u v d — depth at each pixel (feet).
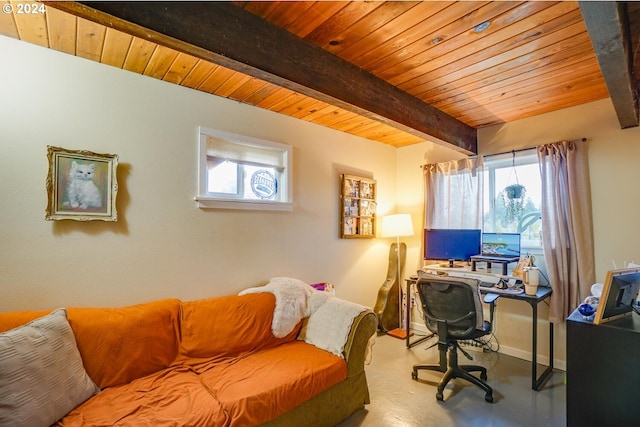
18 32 5.61
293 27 5.53
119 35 5.71
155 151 7.34
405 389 8.09
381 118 7.66
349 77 6.71
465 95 8.48
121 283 6.84
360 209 12.00
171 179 7.56
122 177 6.89
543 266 9.77
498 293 8.52
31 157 5.91
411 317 12.83
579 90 8.22
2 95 5.69
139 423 4.58
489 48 6.23
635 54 6.36
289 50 5.63
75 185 6.31
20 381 4.24
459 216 11.49
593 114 8.96
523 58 6.62
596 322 5.43
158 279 7.33
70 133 6.31
